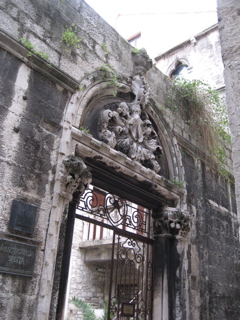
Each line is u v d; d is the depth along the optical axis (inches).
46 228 173.3
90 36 233.8
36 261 164.2
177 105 311.6
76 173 186.7
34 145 179.0
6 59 177.2
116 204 242.2
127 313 224.1
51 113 193.2
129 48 269.6
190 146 312.0
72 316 456.8
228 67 94.0
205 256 289.7
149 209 273.7
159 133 283.3
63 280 178.2
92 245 470.0
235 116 88.2
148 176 249.8
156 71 297.7
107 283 511.2
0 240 151.5
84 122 221.3
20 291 154.2
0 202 156.5
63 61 208.2
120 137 241.4
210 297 278.7
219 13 101.7
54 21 209.8
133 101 263.1
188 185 295.7
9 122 169.8
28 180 171.2
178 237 261.1
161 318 237.3
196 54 588.4
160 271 251.6
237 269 330.3
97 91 231.3
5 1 183.0
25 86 182.7
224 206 343.0
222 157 346.6
